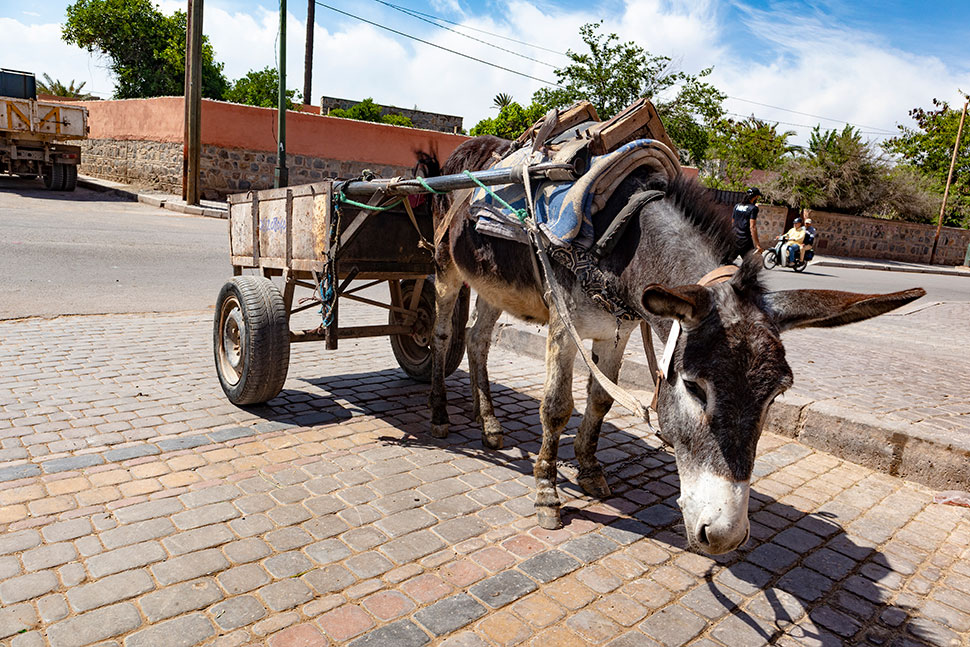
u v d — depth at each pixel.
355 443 4.24
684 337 2.34
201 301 8.04
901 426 4.27
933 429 4.38
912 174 29.44
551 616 2.63
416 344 5.52
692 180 3.13
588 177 3.12
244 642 2.37
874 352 7.50
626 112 3.37
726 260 2.76
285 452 4.00
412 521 3.30
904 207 28.00
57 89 39.94
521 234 3.47
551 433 3.44
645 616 2.68
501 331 7.13
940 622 2.76
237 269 5.65
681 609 2.74
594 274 3.07
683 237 2.83
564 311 3.22
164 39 34.00
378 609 2.60
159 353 5.85
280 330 4.38
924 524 3.59
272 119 20.27
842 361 6.83
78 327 6.52
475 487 3.75
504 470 4.02
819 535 3.42
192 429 4.23
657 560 3.11
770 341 2.20
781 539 3.36
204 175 19.64
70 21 32.47
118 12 32.50
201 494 3.40
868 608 2.83
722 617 2.71
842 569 3.12
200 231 13.59
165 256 10.52
